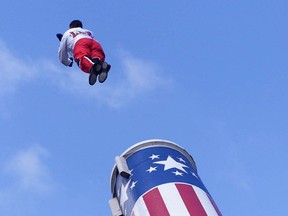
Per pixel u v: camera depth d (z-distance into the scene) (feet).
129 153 42.57
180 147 43.29
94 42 44.93
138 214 37.91
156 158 41.45
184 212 36.76
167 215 36.65
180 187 38.52
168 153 42.14
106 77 42.32
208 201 38.32
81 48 44.06
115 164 42.37
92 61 42.57
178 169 40.29
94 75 42.22
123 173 40.98
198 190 38.88
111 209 41.27
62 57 46.75
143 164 41.19
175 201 37.42
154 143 42.91
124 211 40.06
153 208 37.35
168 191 38.17
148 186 38.96
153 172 40.04
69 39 45.52
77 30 45.98
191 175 40.32
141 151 42.37
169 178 39.24
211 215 37.11
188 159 43.37
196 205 37.35
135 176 40.50
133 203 38.88
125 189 40.47
